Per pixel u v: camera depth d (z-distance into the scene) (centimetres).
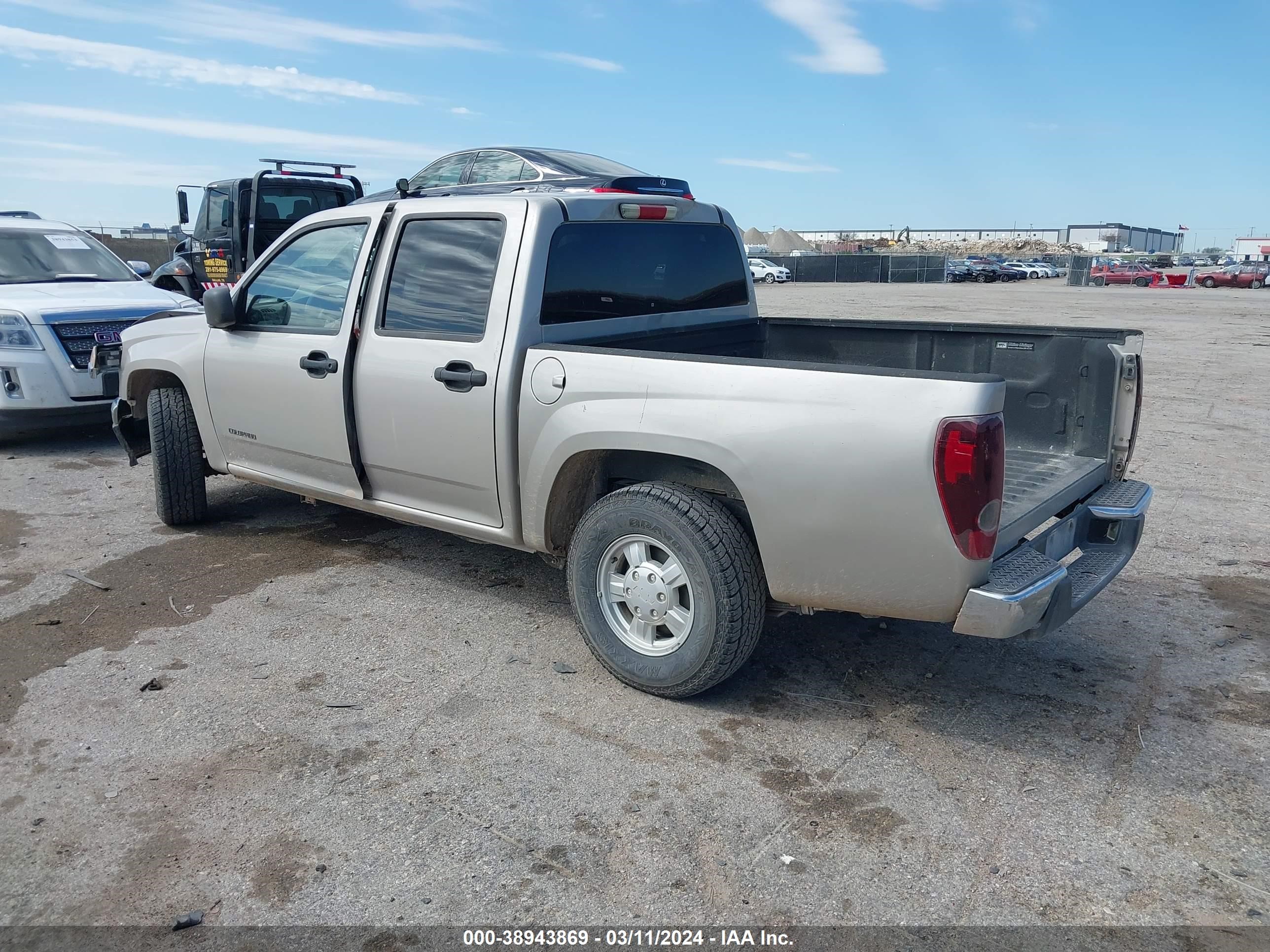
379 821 297
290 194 1355
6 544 549
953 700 375
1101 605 471
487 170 1070
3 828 293
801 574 331
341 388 449
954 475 297
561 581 499
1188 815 302
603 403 362
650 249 450
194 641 424
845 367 315
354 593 480
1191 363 1448
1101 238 12506
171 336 554
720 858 281
